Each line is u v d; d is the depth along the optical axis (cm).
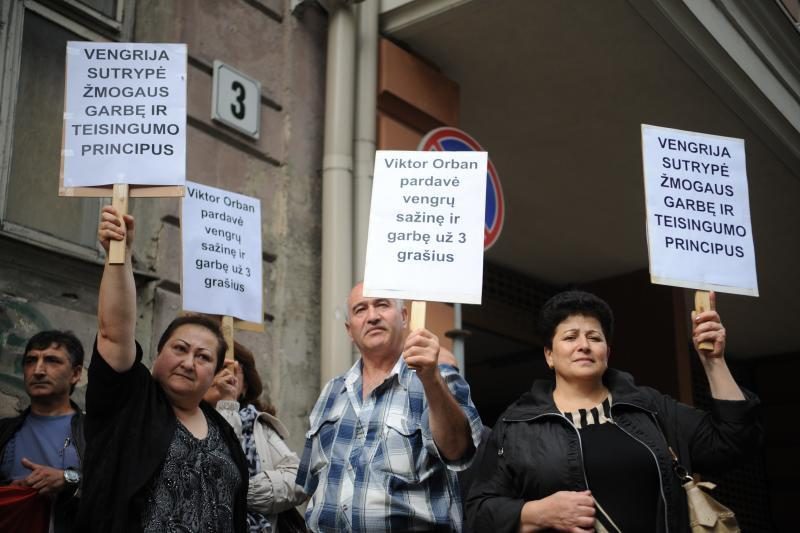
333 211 646
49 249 493
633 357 1138
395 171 394
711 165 418
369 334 415
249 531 423
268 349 603
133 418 354
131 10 581
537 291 1196
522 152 918
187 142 587
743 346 1386
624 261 1140
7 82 505
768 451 1405
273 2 666
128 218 359
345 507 384
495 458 378
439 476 391
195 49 605
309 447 418
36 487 385
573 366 373
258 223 508
